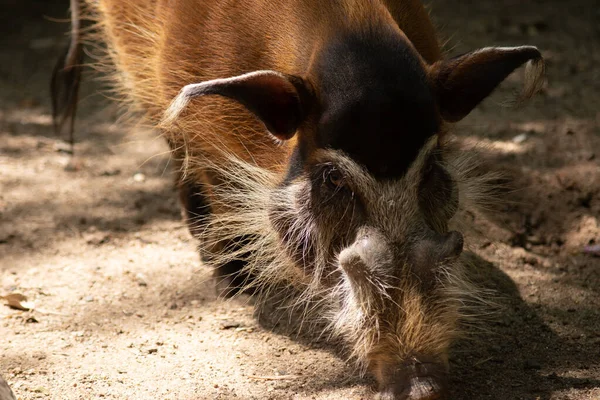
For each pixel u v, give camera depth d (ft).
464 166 40.47
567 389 35.76
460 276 35.37
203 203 49.78
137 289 46.80
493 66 36.01
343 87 33.91
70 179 63.41
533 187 54.85
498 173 52.47
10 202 59.06
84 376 37.60
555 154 60.39
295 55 37.14
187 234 54.29
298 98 34.94
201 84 33.53
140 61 48.01
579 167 57.82
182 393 36.17
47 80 86.43
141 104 50.42
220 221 43.98
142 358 39.42
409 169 33.63
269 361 39.17
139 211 57.93
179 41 41.14
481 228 50.93
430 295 32.91
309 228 36.17
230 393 36.17
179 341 41.14
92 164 66.23
